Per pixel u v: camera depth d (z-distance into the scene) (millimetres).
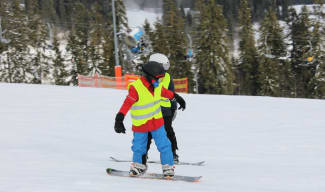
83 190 4305
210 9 76188
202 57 74312
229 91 74000
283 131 13492
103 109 18250
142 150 5953
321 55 77562
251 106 20531
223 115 17531
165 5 83938
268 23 81875
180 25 82250
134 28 37719
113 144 10977
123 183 5035
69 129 13258
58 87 26797
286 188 5625
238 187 5473
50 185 4598
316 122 15492
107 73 80000
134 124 5926
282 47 81250
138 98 5812
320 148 10367
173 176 5871
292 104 21672
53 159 7789
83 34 84438
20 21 81250
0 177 5379
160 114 5945
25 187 4426
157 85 5895
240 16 87500
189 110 19000
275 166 7898
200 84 75062
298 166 7879
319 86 75625
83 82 41031
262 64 78188
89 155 8844
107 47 79875
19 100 20266
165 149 5852
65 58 85250
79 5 96688
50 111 17266
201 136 12703
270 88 77000
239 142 11516
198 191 4707
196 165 8102
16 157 7957
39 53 82625
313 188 5645
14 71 78688
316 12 82625
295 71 80375
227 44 76375
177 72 77688
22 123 14109
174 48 79875
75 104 19547
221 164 8234
